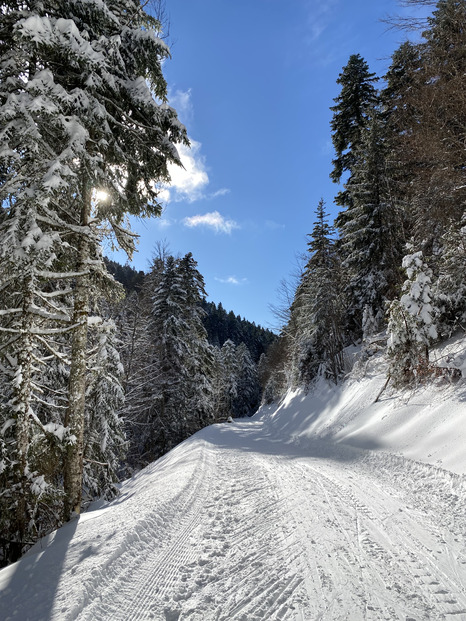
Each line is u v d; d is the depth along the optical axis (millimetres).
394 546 3766
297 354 25016
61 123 5758
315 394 19516
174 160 8031
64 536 4629
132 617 2742
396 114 12539
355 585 3062
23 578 3412
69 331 6930
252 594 3020
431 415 8125
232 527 4719
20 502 5402
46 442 5965
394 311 10297
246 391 67812
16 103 5277
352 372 15383
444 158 10000
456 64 9820
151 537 4289
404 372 10469
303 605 2814
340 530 4277
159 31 7953
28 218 5559
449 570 3230
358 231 16719
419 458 6781
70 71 6703
